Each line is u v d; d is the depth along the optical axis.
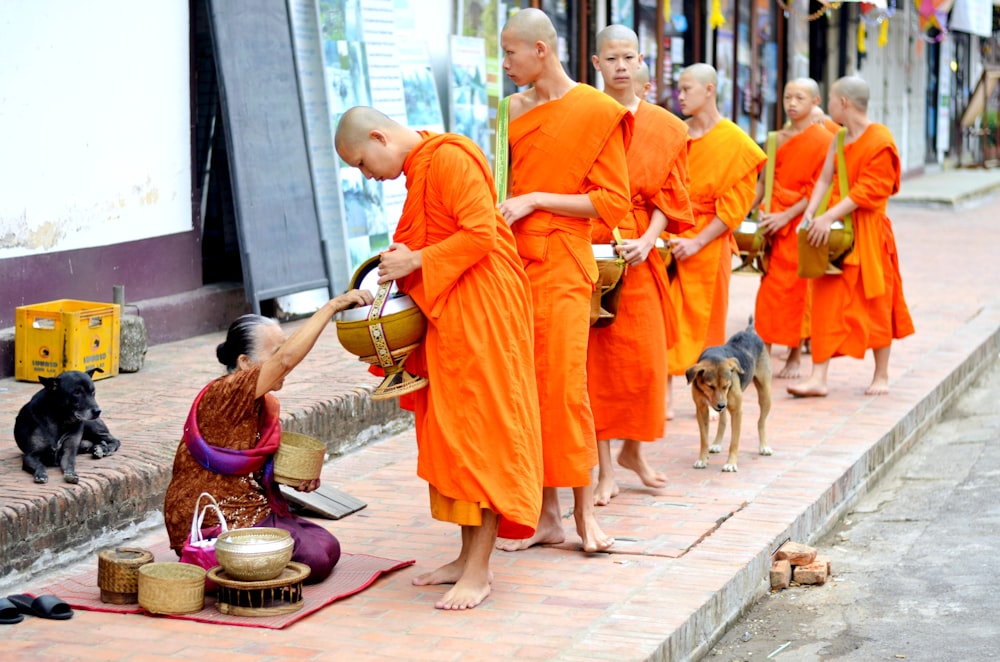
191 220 11.12
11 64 9.23
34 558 6.29
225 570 5.70
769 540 7.07
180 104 10.89
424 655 5.34
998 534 8.03
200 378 9.28
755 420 9.85
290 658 5.29
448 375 5.82
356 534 7.09
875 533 8.18
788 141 11.37
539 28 6.56
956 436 10.73
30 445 6.73
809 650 6.26
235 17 10.80
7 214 9.29
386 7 12.95
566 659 5.32
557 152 6.56
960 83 39.72
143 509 6.96
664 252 9.11
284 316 11.69
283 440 6.25
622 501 7.77
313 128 11.76
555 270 6.51
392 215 12.87
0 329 9.29
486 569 6.02
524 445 5.86
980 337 13.29
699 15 21.91
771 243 11.37
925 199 28.31
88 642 5.43
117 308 9.28
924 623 6.58
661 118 7.61
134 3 10.31
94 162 10.03
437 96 13.85
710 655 6.18
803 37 27.50
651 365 7.51
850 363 12.09
